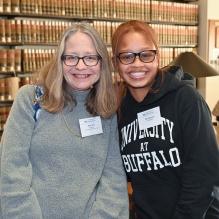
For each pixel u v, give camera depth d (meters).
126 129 1.62
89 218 1.49
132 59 1.50
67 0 4.54
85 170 1.52
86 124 1.57
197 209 1.39
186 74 1.69
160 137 1.48
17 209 1.37
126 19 5.09
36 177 1.47
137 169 1.57
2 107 4.25
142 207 1.56
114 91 1.65
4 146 1.44
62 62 1.54
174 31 5.64
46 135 1.49
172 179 1.50
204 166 1.38
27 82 4.38
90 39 1.54
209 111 1.47
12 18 4.41
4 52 4.17
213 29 5.95
